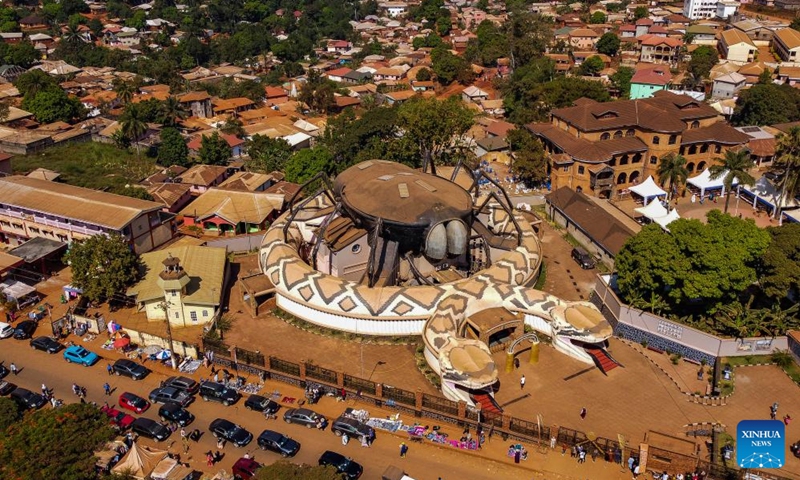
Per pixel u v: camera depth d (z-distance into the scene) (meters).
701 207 124.88
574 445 61.91
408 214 83.88
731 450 61.69
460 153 144.50
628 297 82.69
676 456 58.59
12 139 151.25
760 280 78.50
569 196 118.94
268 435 62.75
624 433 64.81
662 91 154.12
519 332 79.06
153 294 84.12
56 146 156.38
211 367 74.88
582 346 76.38
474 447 62.78
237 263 102.12
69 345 79.31
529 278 89.12
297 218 99.50
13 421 59.44
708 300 79.81
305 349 79.12
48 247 99.25
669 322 77.50
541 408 68.44
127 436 63.44
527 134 141.88
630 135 135.00
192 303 83.00
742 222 78.12
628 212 122.81
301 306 84.19
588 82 163.88
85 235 99.31
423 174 97.31
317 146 152.50
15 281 92.12
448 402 65.81
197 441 63.84
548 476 60.00
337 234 92.12
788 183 114.88
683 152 134.38
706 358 75.94
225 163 160.25
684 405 69.12
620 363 75.94
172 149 153.88
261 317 86.00
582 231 108.94
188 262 90.88
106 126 173.38
